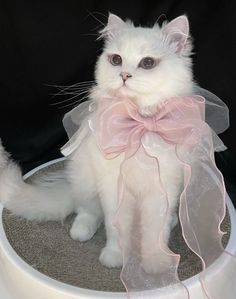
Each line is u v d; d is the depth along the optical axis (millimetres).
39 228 542
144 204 473
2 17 631
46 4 628
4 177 572
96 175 487
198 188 464
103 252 497
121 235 460
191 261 490
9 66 670
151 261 458
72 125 526
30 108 708
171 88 444
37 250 506
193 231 463
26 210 550
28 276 461
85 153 503
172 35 460
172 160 454
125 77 425
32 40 652
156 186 457
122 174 445
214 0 614
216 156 698
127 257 454
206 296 442
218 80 657
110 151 447
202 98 455
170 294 439
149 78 429
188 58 466
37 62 671
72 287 449
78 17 642
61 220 556
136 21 638
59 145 735
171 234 528
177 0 624
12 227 537
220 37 632
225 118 499
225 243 500
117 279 468
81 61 673
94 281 464
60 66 676
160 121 448
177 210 534
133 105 445
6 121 713
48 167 632
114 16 479
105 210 495
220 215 468
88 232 529
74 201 563
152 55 438
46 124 720
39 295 457
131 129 448
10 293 498
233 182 701
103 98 459
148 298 436
